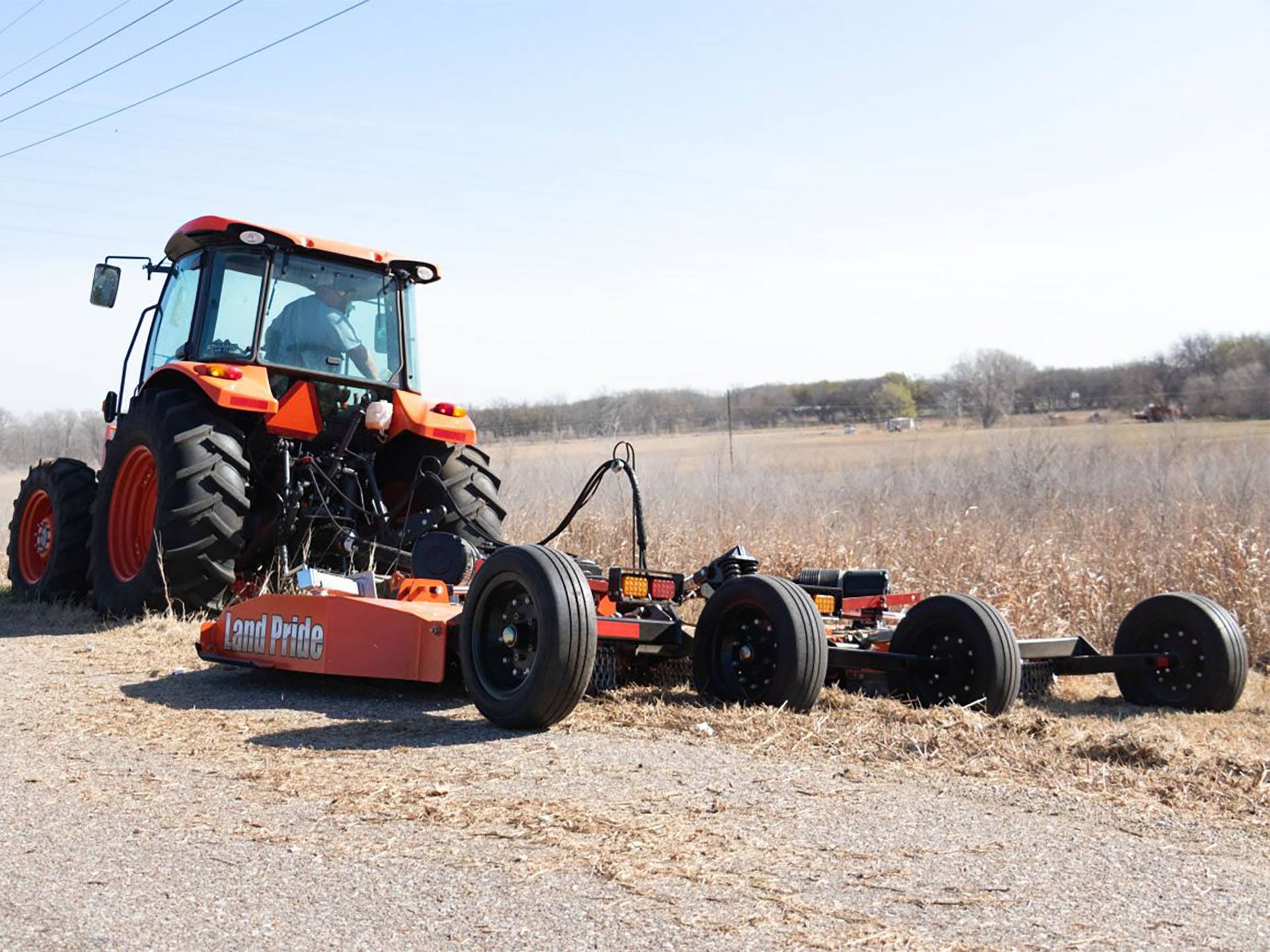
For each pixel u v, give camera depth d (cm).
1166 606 564
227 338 782
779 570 930
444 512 782
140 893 287
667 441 3578
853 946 255
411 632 512
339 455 774
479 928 265
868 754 430
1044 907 281
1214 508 1040
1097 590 800
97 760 420
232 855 315
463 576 580
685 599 583
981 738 450
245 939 259
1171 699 562
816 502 1222
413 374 841
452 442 819
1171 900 288
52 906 278
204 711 507
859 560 946
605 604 548
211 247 805
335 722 485
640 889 288
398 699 536
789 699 492
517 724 459
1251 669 704
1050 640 579
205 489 733
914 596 641
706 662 527
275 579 764
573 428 2705
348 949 254
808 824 345
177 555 727
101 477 813
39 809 359
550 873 300
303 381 786
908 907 280
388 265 825
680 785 386
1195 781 400
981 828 345
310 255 801
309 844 324
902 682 546
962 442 2019
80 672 604
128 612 773
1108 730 477
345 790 378
